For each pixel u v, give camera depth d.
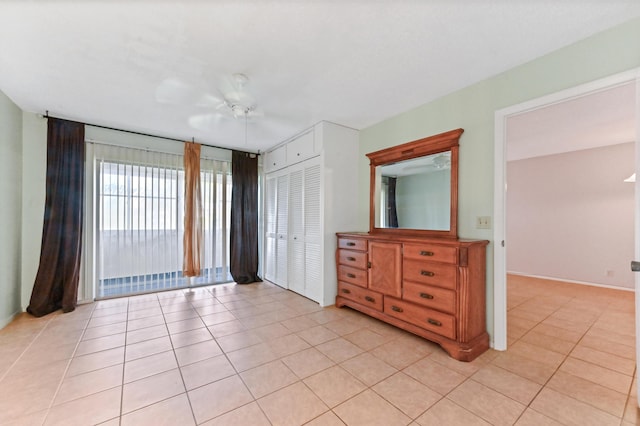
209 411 1.49
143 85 2.38
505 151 2.19
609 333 2.50
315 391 1.66
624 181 4.02
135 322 2.74
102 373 1.84
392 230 3.05
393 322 2.54
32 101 2.71
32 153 3.01
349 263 3.09
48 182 3.03
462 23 1.63
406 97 2.62
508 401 1.57
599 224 4.24
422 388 1.69
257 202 4.64
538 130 3.43
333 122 3.28
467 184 2.40
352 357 2.06
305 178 3.62
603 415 1.46
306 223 3.61
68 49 1.87
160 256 3.80
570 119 3.04
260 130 3.58
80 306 3.21
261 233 4.77
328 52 1.91
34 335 2.43
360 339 2.37
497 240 2.20
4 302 2.63
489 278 2.24
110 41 1.78
